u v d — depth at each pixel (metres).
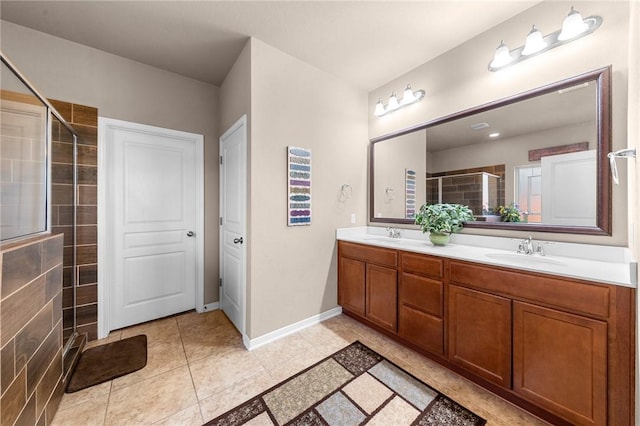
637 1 1.02
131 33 1.95
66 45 2.02
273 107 2.09
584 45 1.49
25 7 1.67
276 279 2.13
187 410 1.38
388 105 2.55
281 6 1.67
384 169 2.73
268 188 2.07
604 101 1.42
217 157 2.83
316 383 1.59
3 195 1.22
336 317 2.57
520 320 1.34
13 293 1.00
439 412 1.36
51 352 1.32
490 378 1.46
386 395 1.49
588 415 1.13
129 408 1.39
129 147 2.33
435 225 1.98
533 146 1.71
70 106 2.02
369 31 1.92
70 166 1.97
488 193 1.94
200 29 1.89
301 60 2.27
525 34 1.71
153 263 2.48
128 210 2.34
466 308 1.58
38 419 1.18
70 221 1.96
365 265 2.29
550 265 1.34
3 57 1.08
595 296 1.11
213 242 2.80
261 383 1.59
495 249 1.85
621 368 1.05
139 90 2.35
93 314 2.11
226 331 2.27
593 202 1.48
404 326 1.95
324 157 2.47
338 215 2.61
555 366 1.22
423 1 1.63
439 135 2.24
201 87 2.72
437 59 2.23
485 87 1.93
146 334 2.22
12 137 1.28
